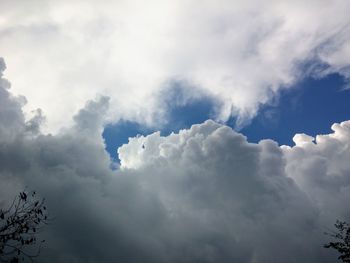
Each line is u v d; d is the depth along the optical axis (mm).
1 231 11836
